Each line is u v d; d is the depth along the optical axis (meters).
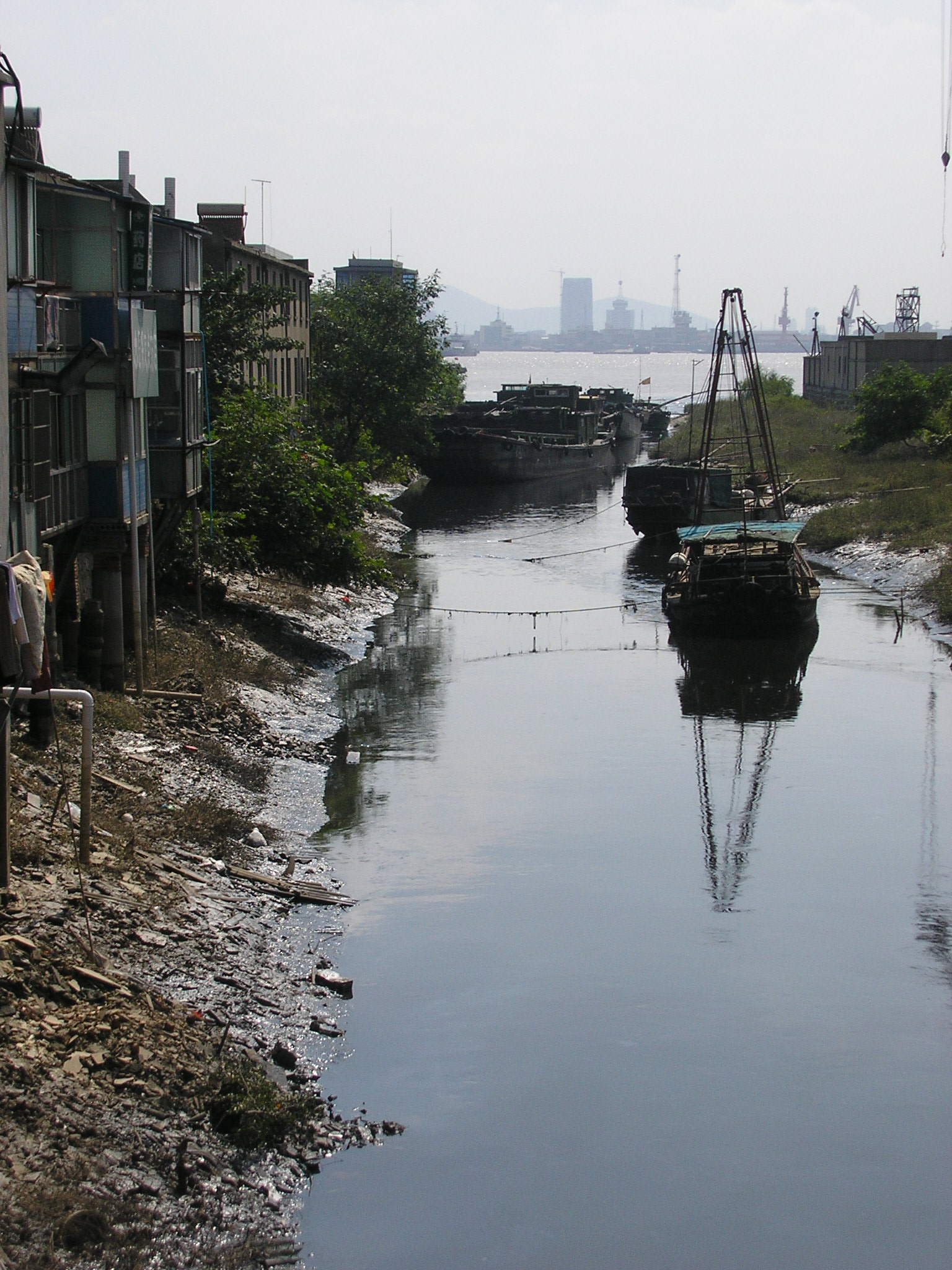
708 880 19.50
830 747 26.61
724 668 33.53
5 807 13.91
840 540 51.34
